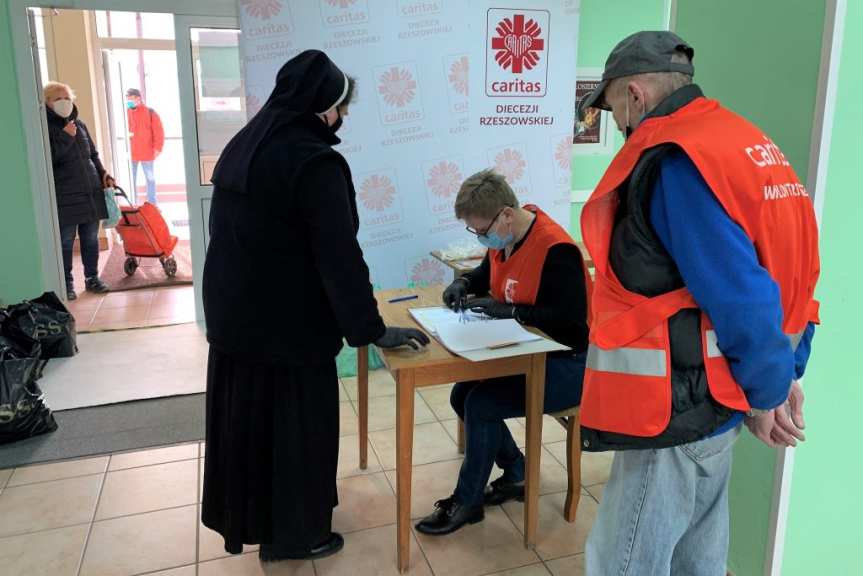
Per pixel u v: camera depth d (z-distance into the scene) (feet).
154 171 23.85
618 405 4.13
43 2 12.24
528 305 7.08
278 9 11.10
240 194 5.92
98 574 6.82
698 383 4.02
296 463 6.43
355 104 11.82
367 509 7.96
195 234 14.30
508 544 7.30
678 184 3.80
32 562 6.98
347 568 6.91
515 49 12.55
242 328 6.09
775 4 5.55
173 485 8.50
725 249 3.66
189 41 13.24
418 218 12.65
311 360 6.25
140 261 20.40
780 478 5.83
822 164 5.28
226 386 6.44
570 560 7.05
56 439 9.66
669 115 4.05
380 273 12.67
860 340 5.88
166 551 7.20
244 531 6.57
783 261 3.94
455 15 12.06
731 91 6.06
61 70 20.71
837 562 6.33
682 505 4.37
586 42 13.84
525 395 6.88
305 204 5.78
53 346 12.64
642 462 4.34
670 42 4.19
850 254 5.65
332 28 11.42
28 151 12.64
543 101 12.98
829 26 5.09
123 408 10.70
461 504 7.41
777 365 3.74
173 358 12.82
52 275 13.30
